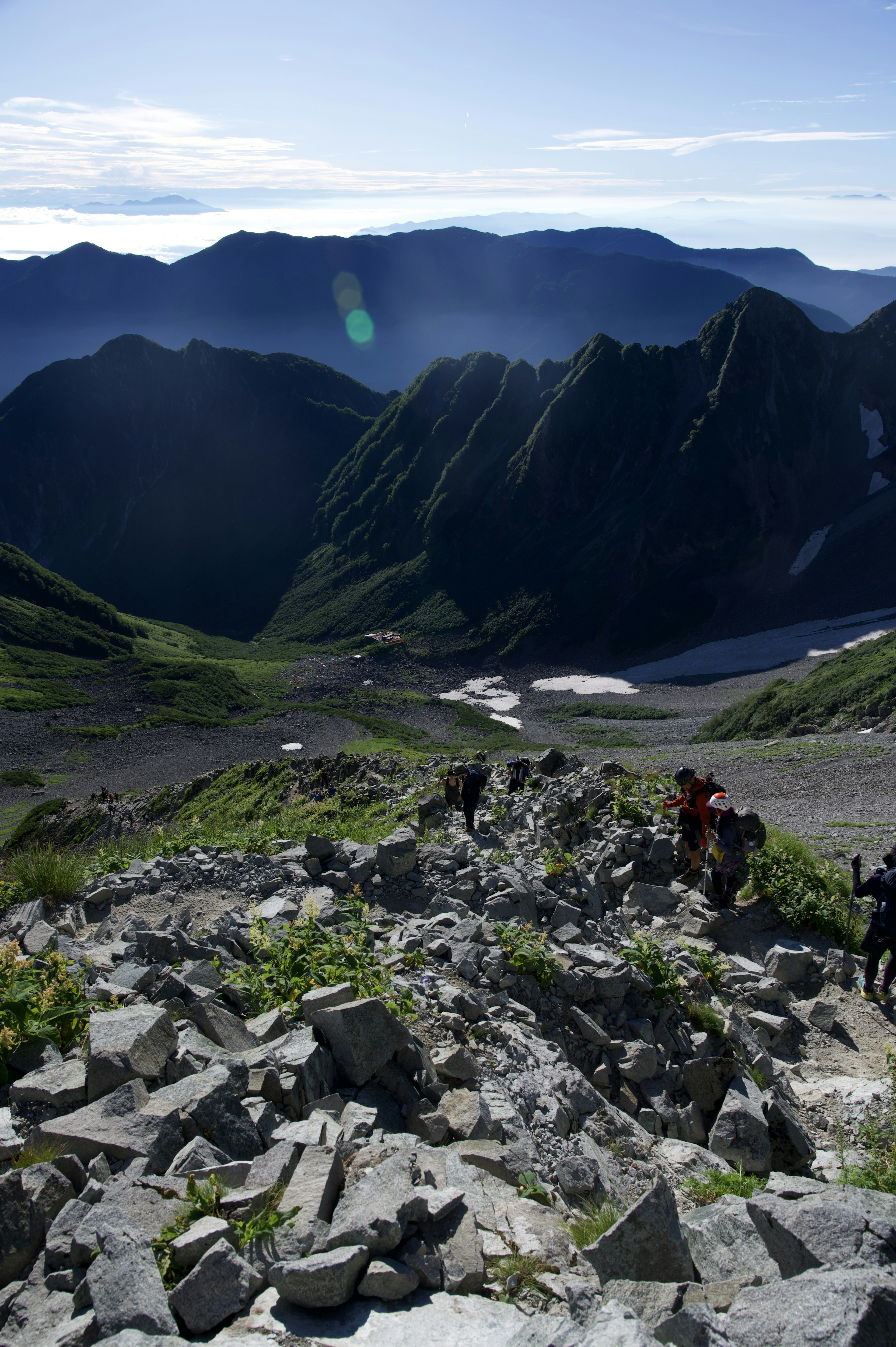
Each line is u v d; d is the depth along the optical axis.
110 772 114.69
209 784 46.41
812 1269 3.94
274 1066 5.88
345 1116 5.59
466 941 9.41
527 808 17.17
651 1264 4.41
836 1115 8.50
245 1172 4.72
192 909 11.78
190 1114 5.09
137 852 16.36
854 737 50.56
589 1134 6.79
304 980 7.49
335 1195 4.66
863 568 180.00
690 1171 6.74
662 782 17.44
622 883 13.59
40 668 182.50
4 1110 5.18
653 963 9.49
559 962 9.18
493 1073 6.89
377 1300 3.83
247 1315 3.74
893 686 60.91
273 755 117.69
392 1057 6.50
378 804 23.22
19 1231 4.21
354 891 11.76
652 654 184.62
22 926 11.27
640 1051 8.19
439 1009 7.70
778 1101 7.96
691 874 13.61
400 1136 5.34
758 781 39.94
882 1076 9.49
